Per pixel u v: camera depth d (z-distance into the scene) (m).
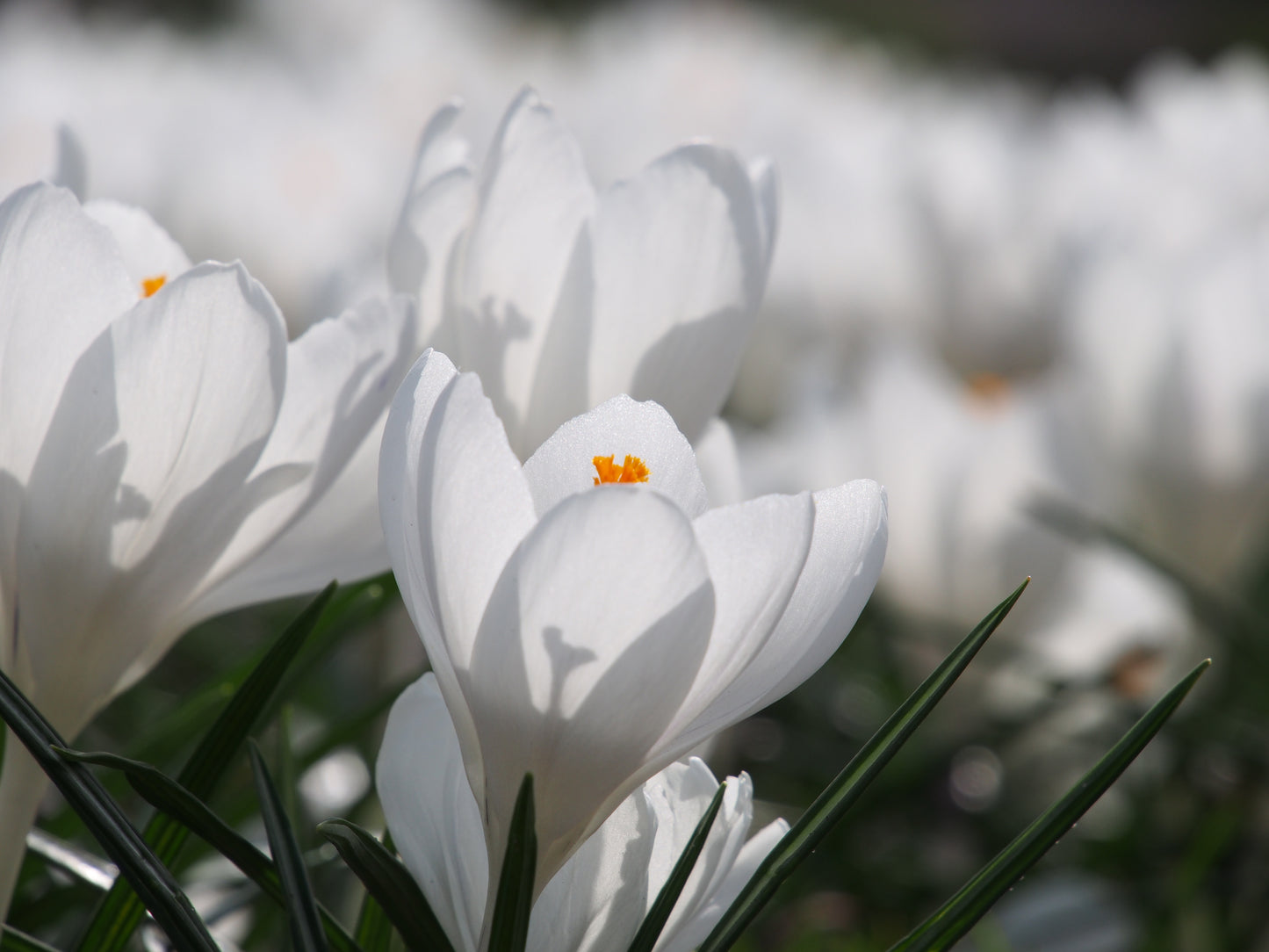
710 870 0.49
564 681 0.48
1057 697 0.81
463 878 0.50
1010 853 0.49
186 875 0.57
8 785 0.51
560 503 0.47
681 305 0.52
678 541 0.47
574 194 0.52
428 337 0.53
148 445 0.50
